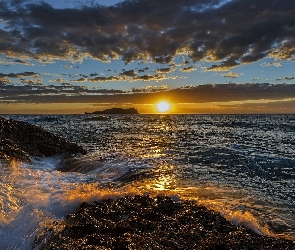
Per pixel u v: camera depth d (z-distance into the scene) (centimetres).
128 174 1333
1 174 1045
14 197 802
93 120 10150
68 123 7544
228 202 899
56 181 1112
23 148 1708
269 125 6788
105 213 723
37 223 654
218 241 561
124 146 2538
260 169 1470
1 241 571
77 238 580
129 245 524
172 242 547
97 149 2305
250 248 540
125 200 832
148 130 5066
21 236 597
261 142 2872
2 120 2056
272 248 544
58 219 695
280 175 1330
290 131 4612
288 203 897
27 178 1084
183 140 3130
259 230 681
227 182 1185
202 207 786
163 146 2527
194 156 1905
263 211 819
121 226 630
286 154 2006
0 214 668
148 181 1198
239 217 741
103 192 927
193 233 597
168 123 8781
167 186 1112
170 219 687
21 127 2145
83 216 682
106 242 544
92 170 1448
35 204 770
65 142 2116
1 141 1537
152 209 759
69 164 1627
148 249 512
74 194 896
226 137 3528
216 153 2044
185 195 977
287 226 711
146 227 631
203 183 1167
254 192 1027
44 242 564
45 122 7850
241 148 2352
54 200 818
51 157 1842
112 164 1575
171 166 1537
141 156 1898
